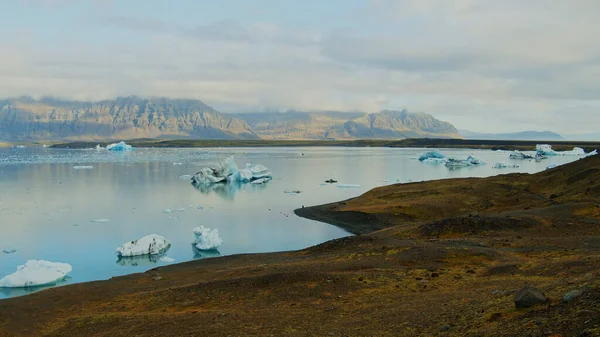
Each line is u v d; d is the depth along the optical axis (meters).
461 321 18.12
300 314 25.25
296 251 53.28
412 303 24.41
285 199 99.88
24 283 44.94
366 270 35.09
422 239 50.19
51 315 31.91
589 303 14.94
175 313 28.77
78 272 49.78
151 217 80.00
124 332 25.55
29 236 65.44
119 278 43.69
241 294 31.00
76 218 78.44
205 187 122.06
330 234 66.19
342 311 25.09
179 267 48.34
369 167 184.12
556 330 13.94
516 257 36.34
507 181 93.44
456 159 188.12
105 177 144.50
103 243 62.03
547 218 52.22
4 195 104.00
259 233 67.38
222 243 61.88
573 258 32.91
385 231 57.34
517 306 17.42
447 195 83.50
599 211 55.19
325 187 120.50
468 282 29.14
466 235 49.88
